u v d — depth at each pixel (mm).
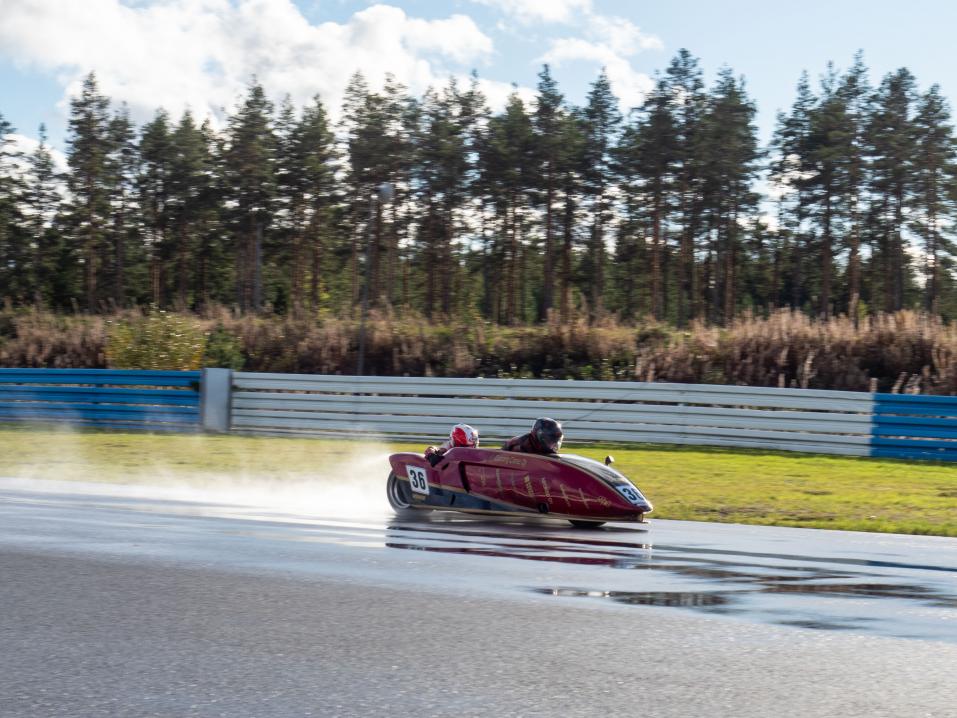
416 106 60281
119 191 71875
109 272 75750
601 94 59406
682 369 24000
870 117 58094
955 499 12133
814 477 14359
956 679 4023
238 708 3576
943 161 59000
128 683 3867
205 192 66438
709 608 5316
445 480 9953
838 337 24141
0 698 3674
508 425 20375
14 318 33125
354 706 3604
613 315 28641
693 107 58406
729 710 3590
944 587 6156
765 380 23422
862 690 3852
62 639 4539
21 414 23562
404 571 6340
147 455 16406
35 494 10938
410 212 62281
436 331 28391
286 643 4492
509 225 62500
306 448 18250
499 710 3568
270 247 68312
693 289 67562
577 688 3840
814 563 7059
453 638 4609
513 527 9023
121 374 22875
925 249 60719
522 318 71500
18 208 74750
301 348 28125
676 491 12562
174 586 5758
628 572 6449
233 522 8719
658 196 57688
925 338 23484
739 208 61906
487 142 59719
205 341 27719
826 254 58969
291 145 64500
